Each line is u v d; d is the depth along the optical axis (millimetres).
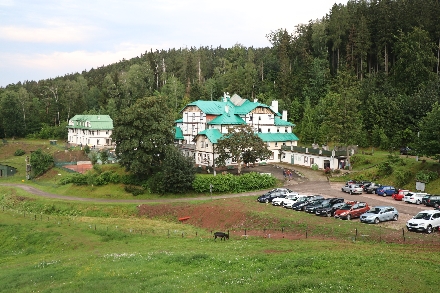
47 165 107688
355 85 118000
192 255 33188
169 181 75562
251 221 53188
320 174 85312
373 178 75125
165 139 83938
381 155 86625
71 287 27781
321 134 107312
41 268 36094
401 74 109375
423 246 35188
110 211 69625
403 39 114000
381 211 47938
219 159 81625
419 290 22094
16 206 78250
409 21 120000
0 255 48469
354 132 84312
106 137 142250
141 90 168250
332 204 54906
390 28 121625
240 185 75625
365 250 32875
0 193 89000
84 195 81500
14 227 57500
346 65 124938
